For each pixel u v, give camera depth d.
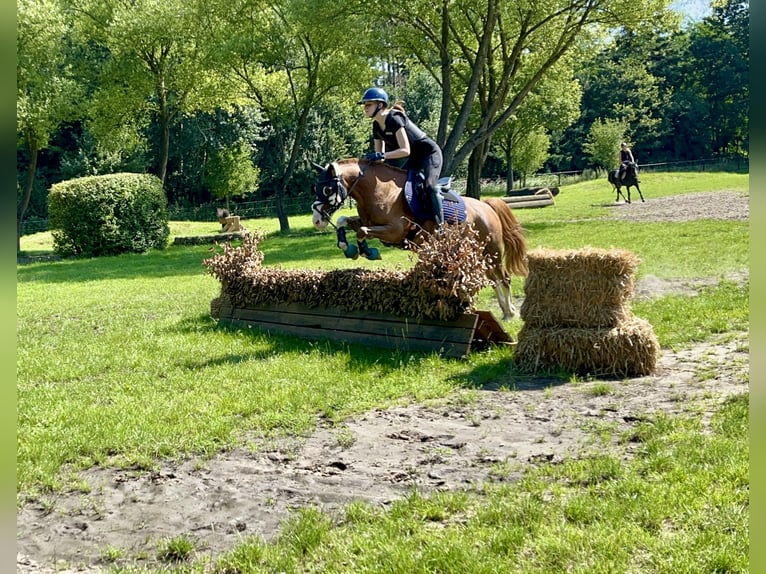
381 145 8.87
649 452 4.66
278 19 31.88
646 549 3.40
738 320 8.50
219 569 3.69
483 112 29.39
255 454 5.35
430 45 26.47
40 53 32.12
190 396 6.86
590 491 4.14
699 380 6.33
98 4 34.16
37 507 4.59
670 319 8.84
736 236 16.67
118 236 29.02
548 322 7.19
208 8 32.31
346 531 3.94
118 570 3.68
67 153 50.81
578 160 74.81
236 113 53.72
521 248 9.81
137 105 35.66
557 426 5.49
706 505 3.78
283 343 9.07
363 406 6.36
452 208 8.98
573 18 25.34
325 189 8.32
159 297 14.78
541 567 3.33
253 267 10.56
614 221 23.78
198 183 56.81
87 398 6.97
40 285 18.88
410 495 4.38
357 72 32.19
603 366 6.87
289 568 3.56
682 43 76.31
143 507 4.53
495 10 23.66
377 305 8.59
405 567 3.42
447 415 6.01
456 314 7.99
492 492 4.28
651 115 72.50
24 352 9.41
